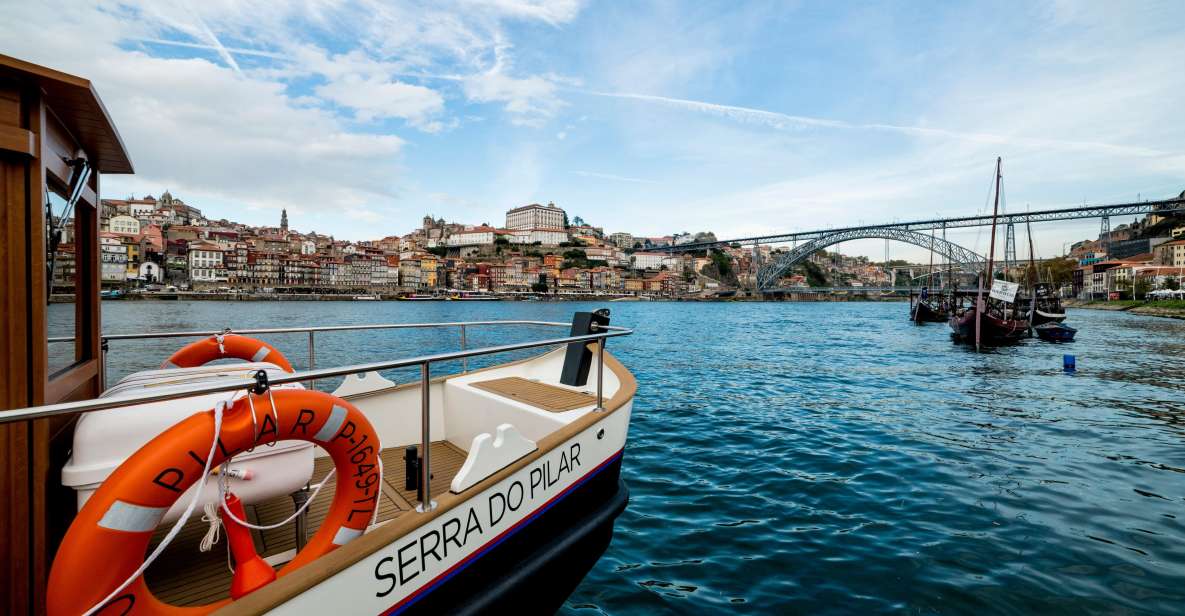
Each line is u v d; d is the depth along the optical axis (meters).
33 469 2.05
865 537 5.89
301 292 129.50
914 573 5.07
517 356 14.52
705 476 8.03
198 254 116.12
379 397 4.55
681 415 12.61
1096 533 6.01
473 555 2.98
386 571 2.47
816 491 7.35
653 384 17.72
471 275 168.25
